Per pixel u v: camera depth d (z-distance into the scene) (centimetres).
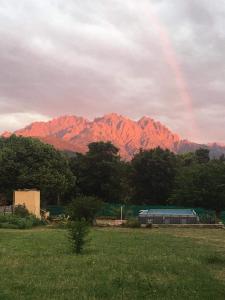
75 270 1634
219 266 1884
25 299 1132
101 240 3097
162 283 1408
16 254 2119
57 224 5094
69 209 5225
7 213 5228
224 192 7712
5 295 1169
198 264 1892
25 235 3441
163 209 7381
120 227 5400
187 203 8000
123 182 9950
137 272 1619
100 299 1167
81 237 2241
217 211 7869
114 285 1359
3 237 3222
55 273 1563
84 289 1287
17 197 5925
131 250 2444
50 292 1232
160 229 5303
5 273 1552
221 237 4016
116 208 7656
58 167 8281
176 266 1806
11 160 7894
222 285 1405
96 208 5200
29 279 1434
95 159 9594
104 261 1894
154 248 2622
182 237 3862
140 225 5559
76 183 9638
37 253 2162
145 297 1205
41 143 8300
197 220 6178
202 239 3684
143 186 10200
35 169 7962
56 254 2138
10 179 7912
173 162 10169
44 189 8088
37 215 5806
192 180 7906
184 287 1352
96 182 9581
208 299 1195
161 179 10019
